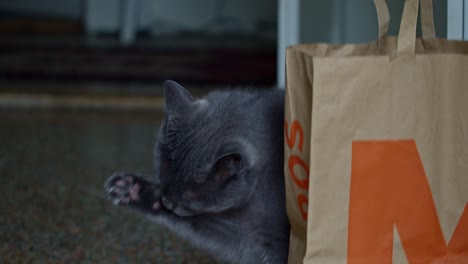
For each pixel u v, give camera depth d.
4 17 5.20
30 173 1.92
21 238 1.45
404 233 1.04
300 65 1.04
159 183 1.15
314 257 1.03
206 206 1.09
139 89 3.85
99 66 4.23
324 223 1.03
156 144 1.16
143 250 1.40
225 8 5.00
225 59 4.22
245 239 1.14
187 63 4.24
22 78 4.13
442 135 1.04
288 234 1.13
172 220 1.16
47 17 5.25
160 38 4.84
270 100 1.15
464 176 1.05
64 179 1.85
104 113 3.33
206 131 1.10
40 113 3.26
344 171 1.03
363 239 1.04
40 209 1.60
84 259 1.36
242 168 1.08
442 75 1.04
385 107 1.03
